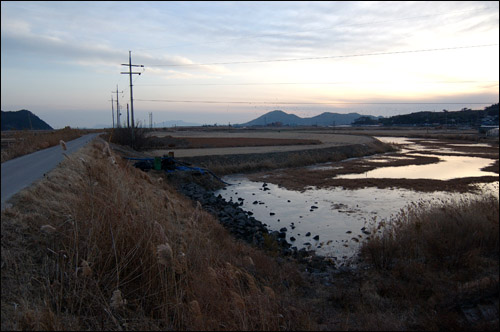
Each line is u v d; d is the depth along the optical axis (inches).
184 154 1806.1
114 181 293.0
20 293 170.4
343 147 2423.7
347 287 360.2
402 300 324.5
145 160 1233.4
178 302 186.5
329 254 499.8
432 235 463.8
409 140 4119.1
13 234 213.5
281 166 1726.1
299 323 232.5
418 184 1177.4
